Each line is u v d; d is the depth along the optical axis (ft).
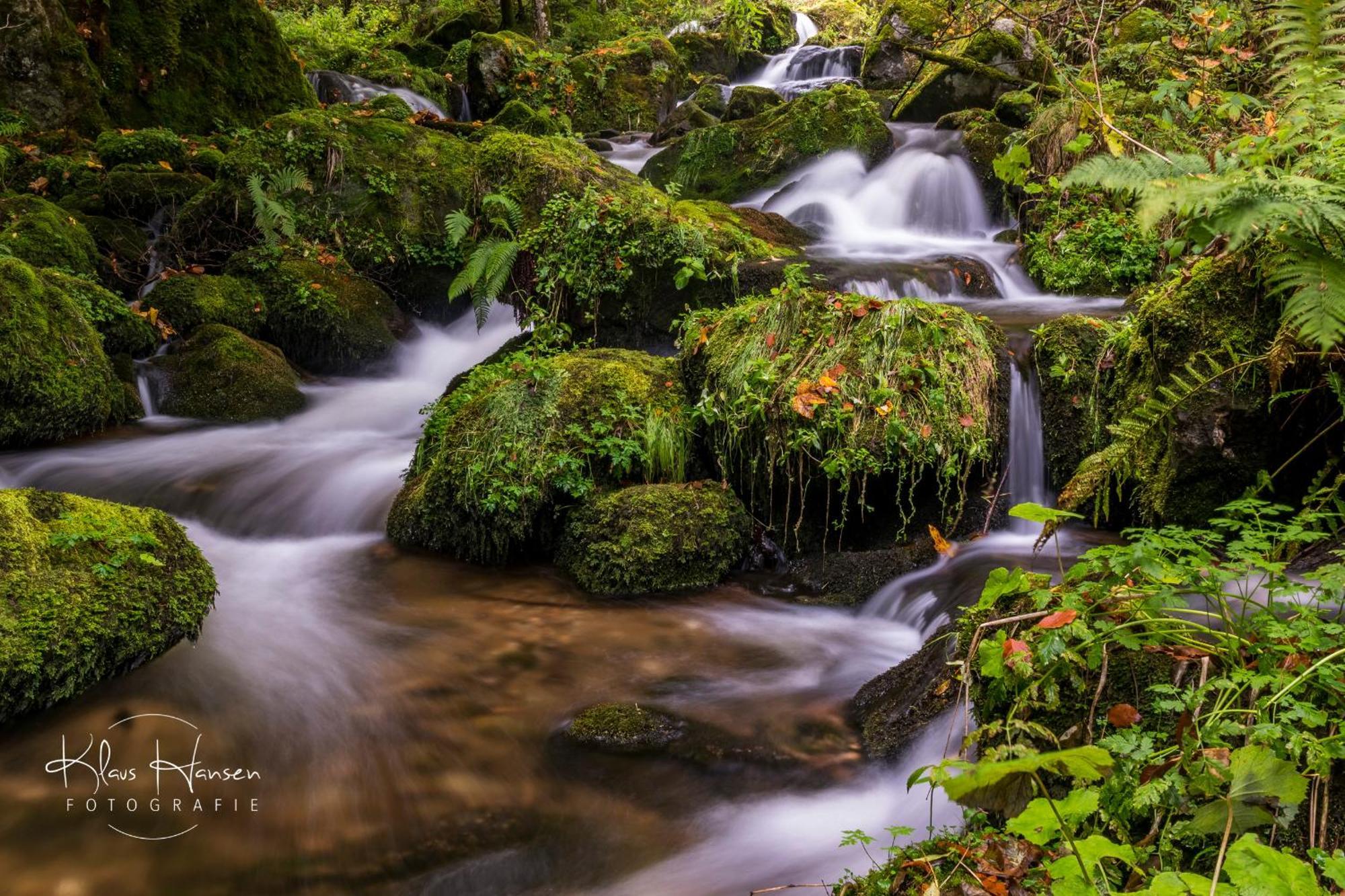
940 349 17.17
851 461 16.37
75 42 38.34
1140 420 14.23
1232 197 7.92
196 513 20.54
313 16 77.61
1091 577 9.59
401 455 23.02
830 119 39.60
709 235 25.55
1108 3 26.45
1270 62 24.66
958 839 8.36
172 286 28.48
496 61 55.93
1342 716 7.27
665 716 12.74
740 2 59.41
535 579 17.47
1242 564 8.30
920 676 12.09
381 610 16.25
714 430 18.25
